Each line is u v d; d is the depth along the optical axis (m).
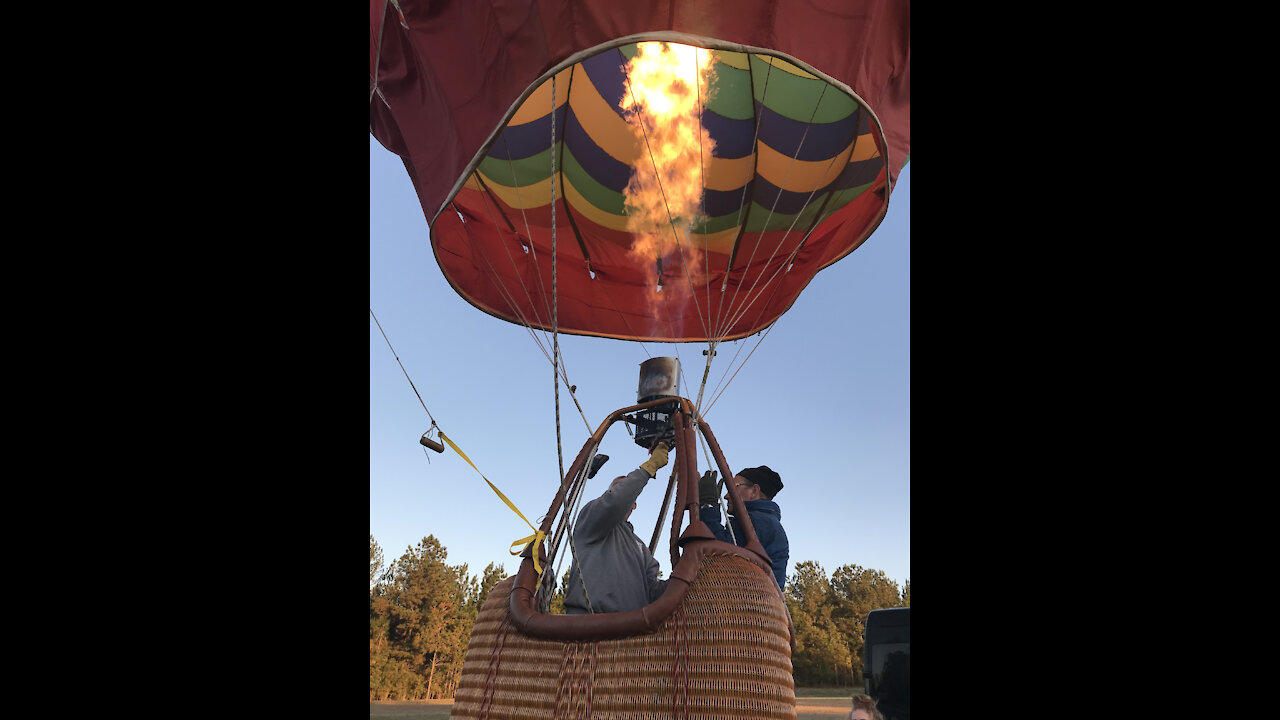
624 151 3.95
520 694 2.14
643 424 2.76
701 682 1.99
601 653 2.10
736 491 2.50
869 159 3.71
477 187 3.81
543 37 2.40
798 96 3.61
